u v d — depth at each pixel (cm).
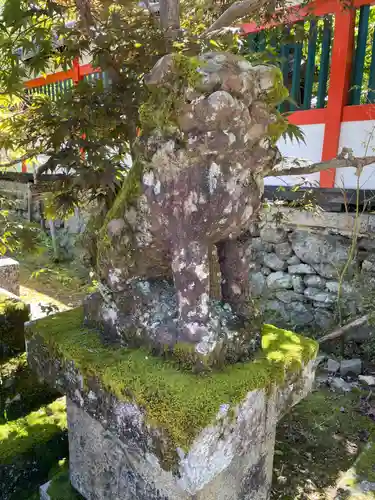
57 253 598
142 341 125
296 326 345
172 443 96
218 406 100
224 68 94
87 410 124
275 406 125
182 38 173
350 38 304
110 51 173
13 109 227
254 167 108
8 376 232
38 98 201
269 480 140
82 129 172
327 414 236
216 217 105
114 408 113
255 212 119
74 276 518
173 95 96
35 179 175
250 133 101
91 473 143
